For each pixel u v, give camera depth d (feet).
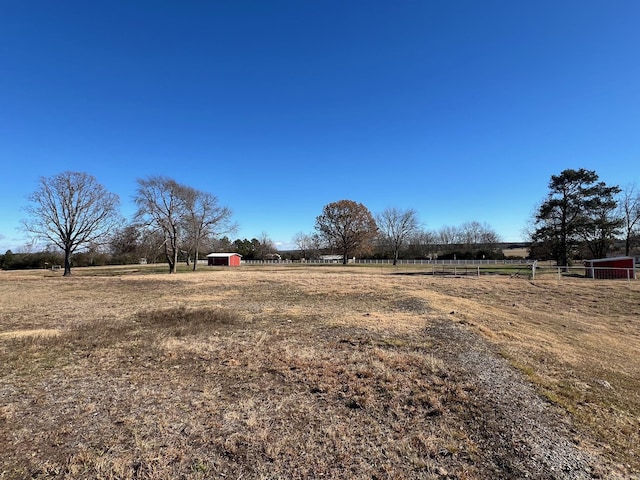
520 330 37.45
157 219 131.54
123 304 53.42
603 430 15.76
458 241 296.51
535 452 13.38
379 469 11.95
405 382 19.71
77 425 14.28
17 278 106.93
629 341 38.34
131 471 11.30
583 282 74.08
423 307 47.32
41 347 26.37
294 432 14.15
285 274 115.24
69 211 128.26
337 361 23.24
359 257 247.70
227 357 24.09
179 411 15.70
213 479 11.07
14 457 11.96
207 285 81.41
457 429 14.88
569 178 136.26
